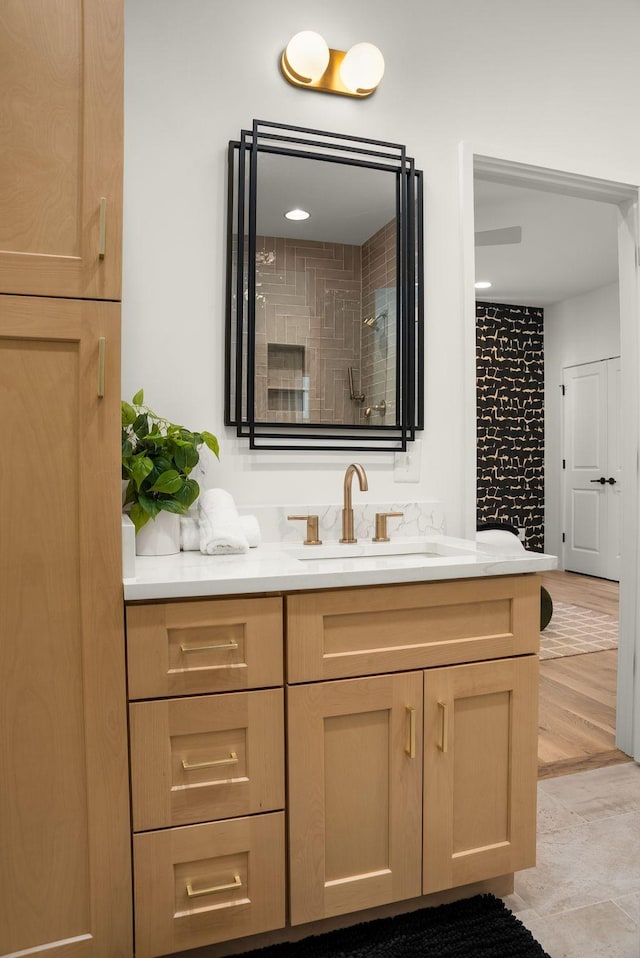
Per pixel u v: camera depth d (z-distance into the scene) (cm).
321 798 139
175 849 130
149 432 175
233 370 186
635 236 242
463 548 176
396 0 204
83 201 123
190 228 182
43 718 124
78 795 126
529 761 157
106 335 125
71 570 125
